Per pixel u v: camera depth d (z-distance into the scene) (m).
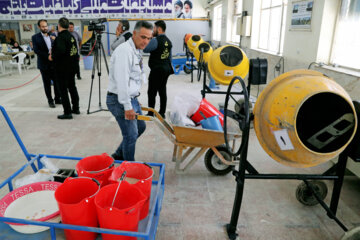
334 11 3.67
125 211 1.18
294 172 2.68
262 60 2.66
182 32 13.91
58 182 1.65
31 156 1.89
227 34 10.11
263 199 2.24
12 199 1.51
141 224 1.47
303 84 1.41
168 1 13.41
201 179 2.52
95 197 1.27
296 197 2.13
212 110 2.53
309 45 4.09
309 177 1.77
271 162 2.89
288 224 1.95
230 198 2.24
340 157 1.76
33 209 1.50
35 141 3.30
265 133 1.54
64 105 4.05
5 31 13.79
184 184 2.42
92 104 5.02
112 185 1.36
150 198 1.65
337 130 1.41
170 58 3.80
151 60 3.69
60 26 3.67
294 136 1.37
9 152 3.00
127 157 2.40
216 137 2.19
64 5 13.29
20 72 8.14
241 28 7.46
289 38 4.75
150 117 2.14
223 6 10.58
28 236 1.35
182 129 2.19
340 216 2.04
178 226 1.90
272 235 1.84
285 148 1.45
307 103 1.55
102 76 8.05
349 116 1.41
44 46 4.36
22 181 1.67
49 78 4.55
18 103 4.98
